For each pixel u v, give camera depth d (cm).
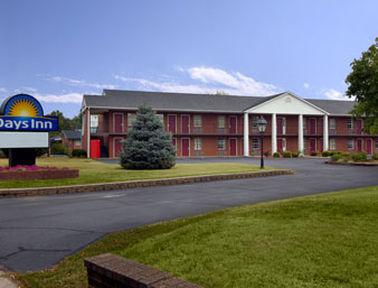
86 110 4022
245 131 4406
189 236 561
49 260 546
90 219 825
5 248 607
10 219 837
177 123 4306
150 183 1481
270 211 708
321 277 385
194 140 4394
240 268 418
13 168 1588
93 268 388
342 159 2977
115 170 2008
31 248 606
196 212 896
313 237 514
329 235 521
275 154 4247
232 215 702
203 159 3750
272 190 1309
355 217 620
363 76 2573
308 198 874
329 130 4903
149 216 852
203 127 4422
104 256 411
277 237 521
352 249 463
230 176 1748
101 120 4400
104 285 377
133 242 600
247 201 1062
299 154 4250
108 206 1002
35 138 1716
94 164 2586
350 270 400
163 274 351
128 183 1432
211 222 643
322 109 4712
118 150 4050
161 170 2002
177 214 874
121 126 4066
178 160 3528
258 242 503
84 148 4331
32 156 1741
